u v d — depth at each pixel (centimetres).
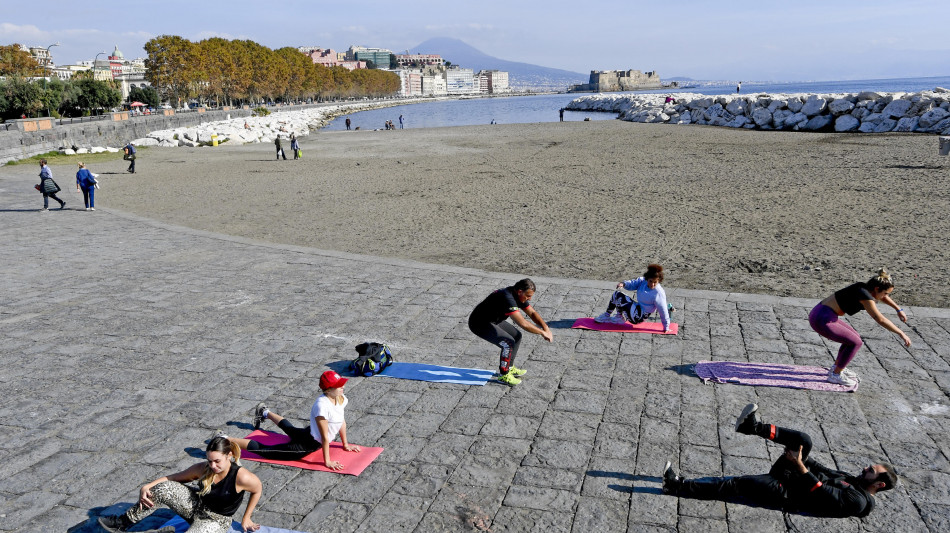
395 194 2409
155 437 650
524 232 1669
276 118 7481
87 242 1631
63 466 599
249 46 12825
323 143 5384
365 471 587
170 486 484
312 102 19188
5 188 2705
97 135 4769
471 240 1595
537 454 608
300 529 506
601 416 678
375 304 1076
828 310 711
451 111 14325
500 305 744
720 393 722
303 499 546
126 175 3241
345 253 1455
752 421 516
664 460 593
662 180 2508
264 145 5453
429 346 886
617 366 805
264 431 646
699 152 3456
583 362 820
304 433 603
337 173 3136
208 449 475
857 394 709
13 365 839
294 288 1180
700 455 599
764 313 980
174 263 1392
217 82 10944
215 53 10775
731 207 1905
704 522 507
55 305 1098
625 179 2577
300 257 1428
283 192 2552
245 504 541
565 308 1034
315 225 1859
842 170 2542
